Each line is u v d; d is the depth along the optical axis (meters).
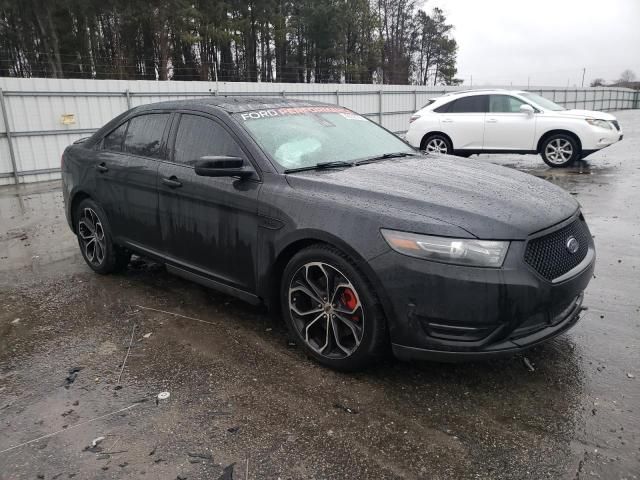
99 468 2.43
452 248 2.69
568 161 11.26
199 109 4.09
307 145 3.85
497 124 11.67
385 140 4.49
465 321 2.70
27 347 3.69
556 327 2.95
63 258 5.82
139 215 4.45
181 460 2.47
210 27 37.69
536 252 2.81
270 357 3.43
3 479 2.38
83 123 13.98
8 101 12.65
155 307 4.32
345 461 2.44
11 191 11.75
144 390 3.08
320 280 3.23
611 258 5.22
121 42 37.66
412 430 2.64
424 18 64.88
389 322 2.88
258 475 2.36
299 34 47.56
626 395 2.89
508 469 2.36
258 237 3.44
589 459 2.40
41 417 2.85
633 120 32.47
